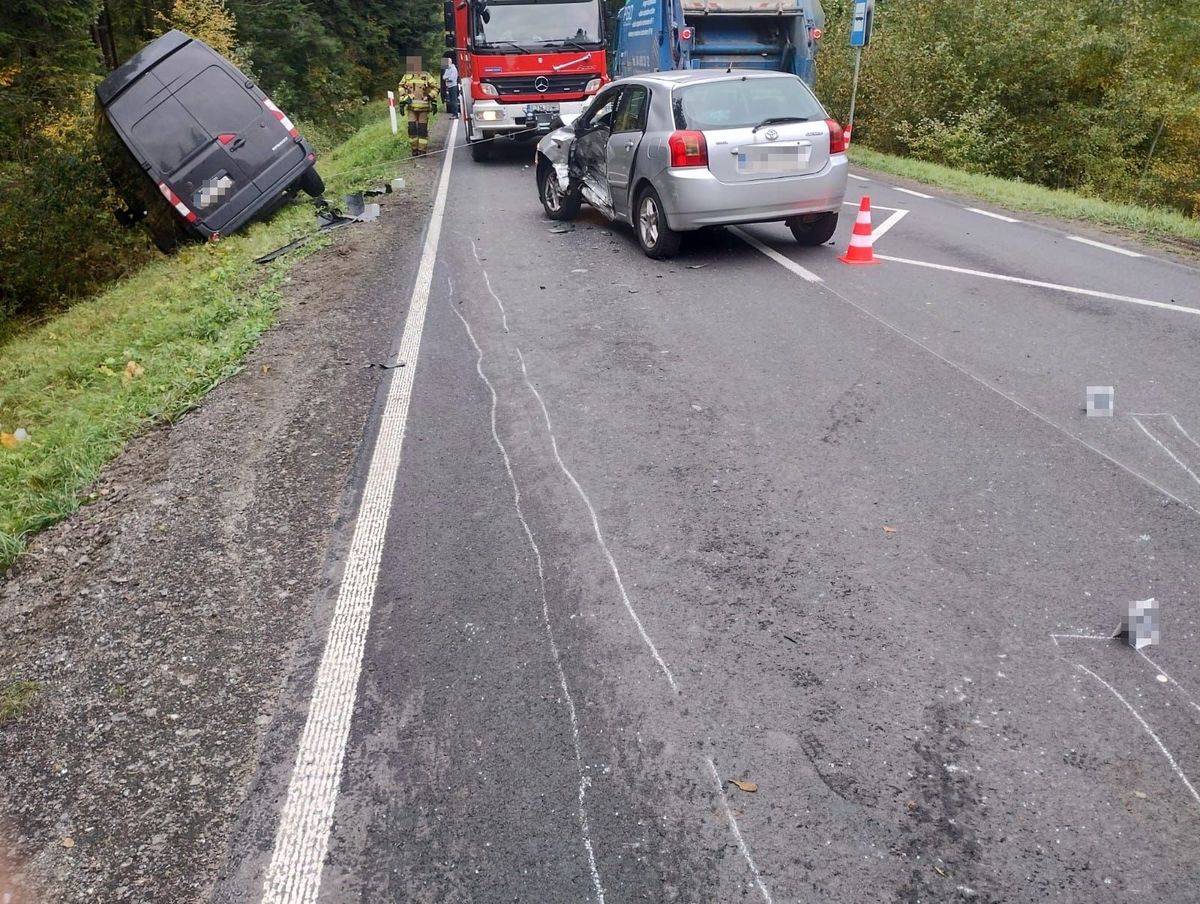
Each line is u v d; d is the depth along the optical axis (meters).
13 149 16.38
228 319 7.75
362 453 4.95
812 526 4.05
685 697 3.07
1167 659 3.15
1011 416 5.08
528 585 3.71
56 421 6.28
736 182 8.17
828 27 20.84
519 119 14.71
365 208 11.93
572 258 8.95
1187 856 2.44
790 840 2.52
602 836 2.56
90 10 17.95
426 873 2.48
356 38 41.28
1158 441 4.74
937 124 18.66
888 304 7.18
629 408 5.36
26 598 3.96
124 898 2.47
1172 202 18.45
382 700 3.12
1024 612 3.42
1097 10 18.98
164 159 12.02
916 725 2.91
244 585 3.84
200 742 3.00
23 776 2.92
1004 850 2.47
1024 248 9.27
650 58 17.64
